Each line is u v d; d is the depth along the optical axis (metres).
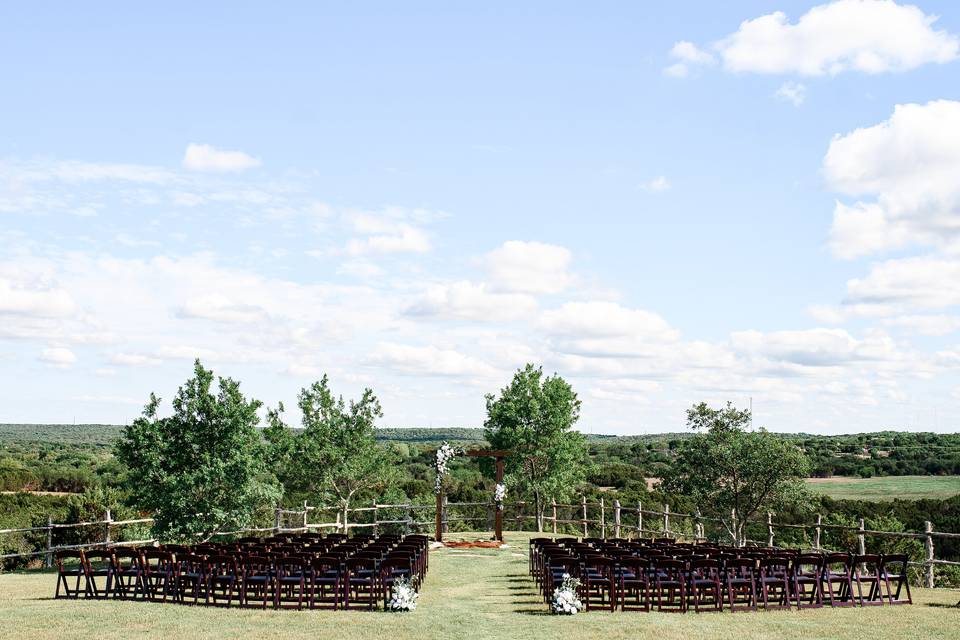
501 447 33.88
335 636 11.24
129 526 29.03
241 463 22.25
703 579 14.69
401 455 32.16
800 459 22.70
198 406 22.58
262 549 15.80
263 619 12.63
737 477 23.34
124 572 15.28
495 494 28.27
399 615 13.22
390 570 15.20
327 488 30.61
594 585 14.73
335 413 30.98
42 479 64.25
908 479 66.50
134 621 12.28
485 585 17.70
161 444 22.08
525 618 12.97
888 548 29.97
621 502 44.28
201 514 22.11
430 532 33.47
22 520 31.53
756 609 14.02
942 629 11.88
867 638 11.21
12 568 25.25
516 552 24.80
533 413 32.91
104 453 100.69
